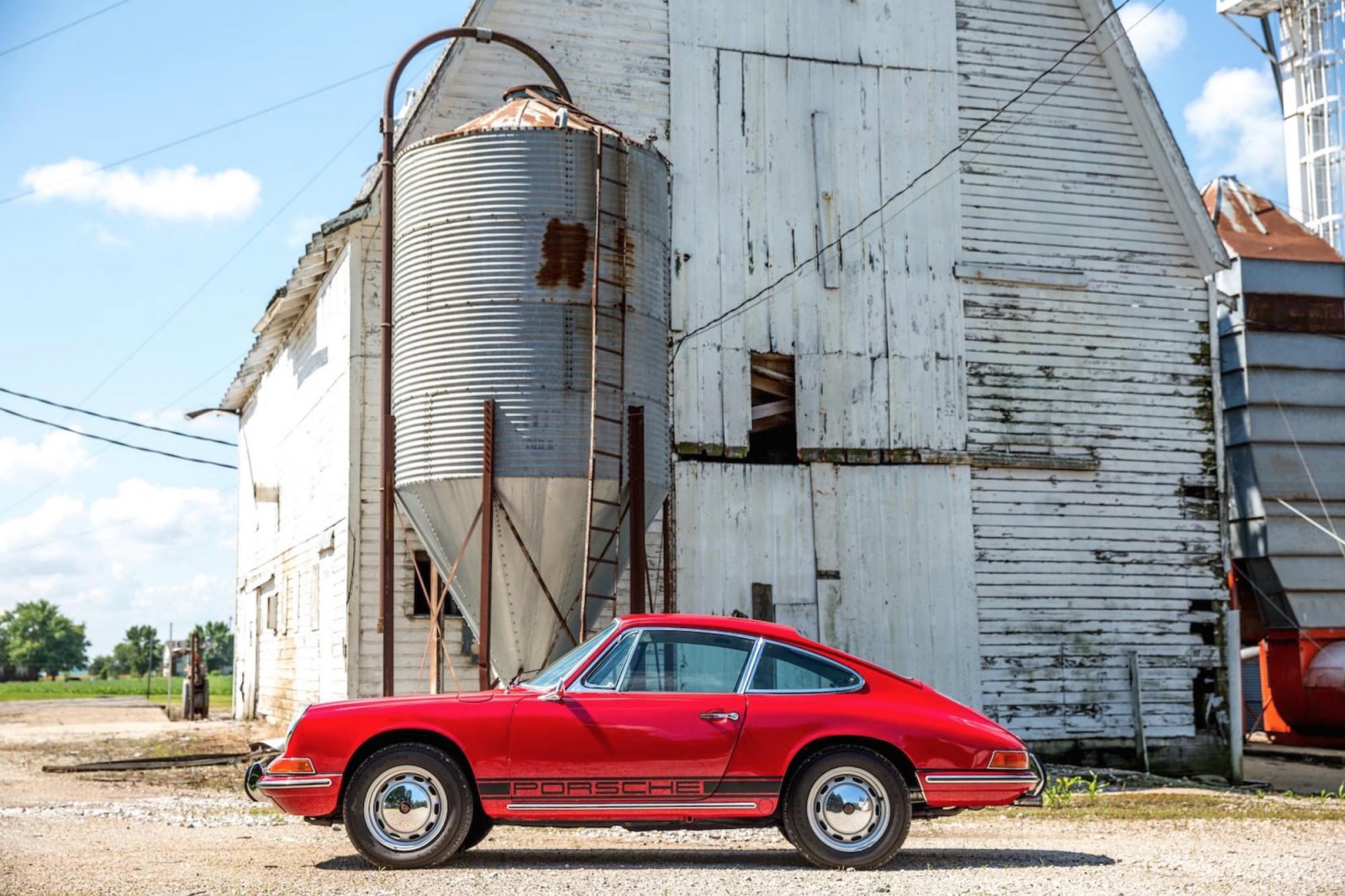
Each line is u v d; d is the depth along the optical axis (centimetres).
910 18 2089
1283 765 2384
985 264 2072
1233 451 2633
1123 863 882
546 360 1290
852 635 1931
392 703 849
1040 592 2033
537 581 1301
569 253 1312
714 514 1894
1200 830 1159
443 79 1817
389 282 1438
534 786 831
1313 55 4394
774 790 833
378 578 1780
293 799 830
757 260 1964
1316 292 2630
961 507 2014
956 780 835
